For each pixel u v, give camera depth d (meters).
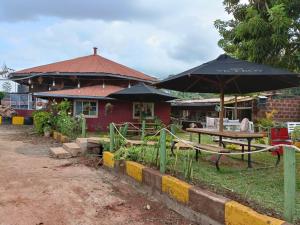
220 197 5.12
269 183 6.58
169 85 9.94
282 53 9.23
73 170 9.22
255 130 16.73
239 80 9.21
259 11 9.08
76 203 6.28
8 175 8.27
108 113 22.03
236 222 4.62
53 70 24.98
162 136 6.84
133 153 8.25
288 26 8.18
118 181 8.08
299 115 22.08
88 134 18.09
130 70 27.92
